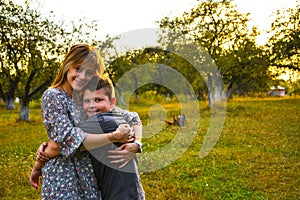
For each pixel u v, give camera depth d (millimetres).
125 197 2822
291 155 9789
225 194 6711
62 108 2881
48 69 22078
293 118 18484
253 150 10461
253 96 50906
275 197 6520
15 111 32406
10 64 23516
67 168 2904
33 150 11742
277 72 31266
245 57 28500
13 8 21734
